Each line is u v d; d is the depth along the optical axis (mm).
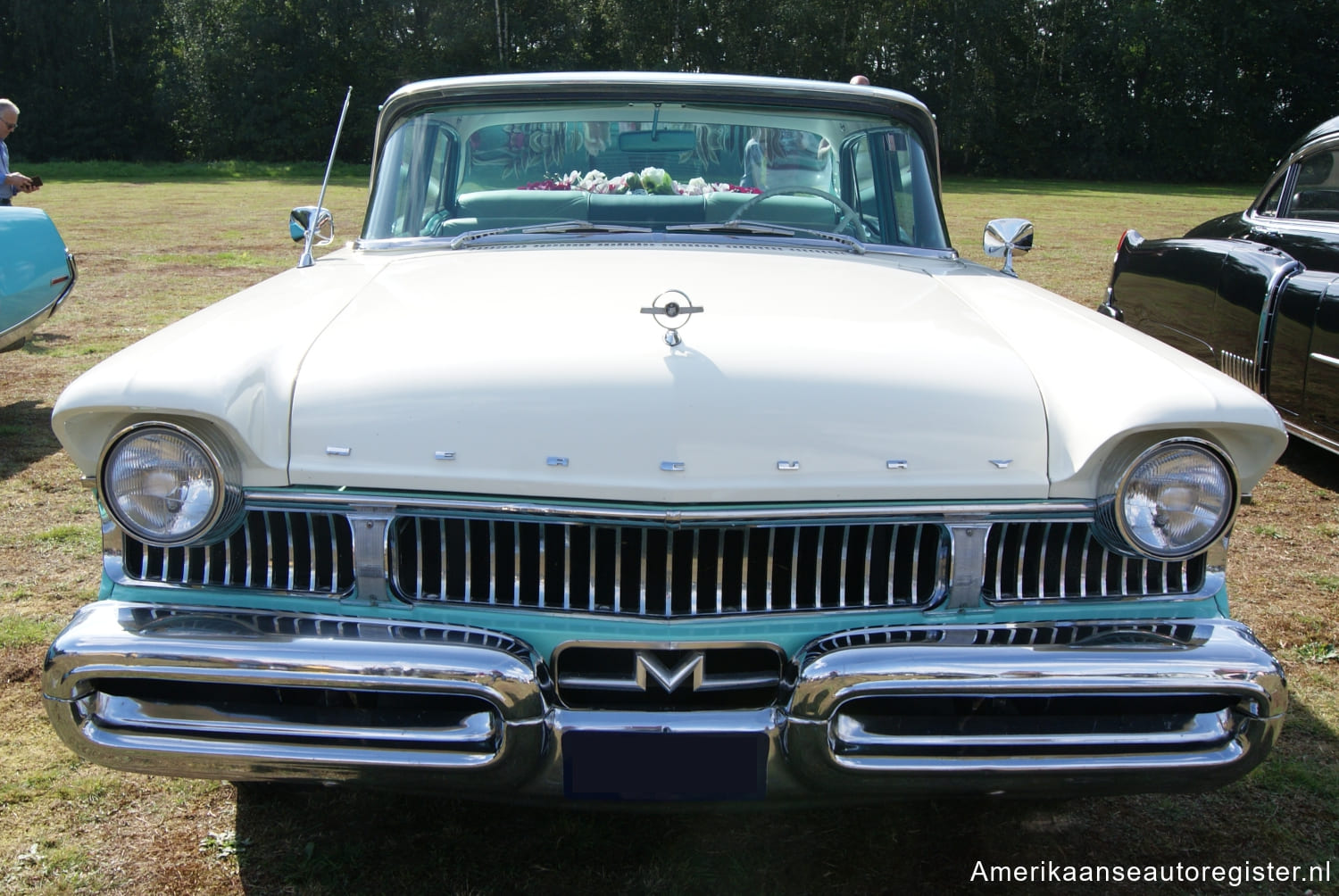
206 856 2141
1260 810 2369
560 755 1786
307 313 2135
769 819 2311
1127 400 1824
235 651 1736
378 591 1844
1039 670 1747
